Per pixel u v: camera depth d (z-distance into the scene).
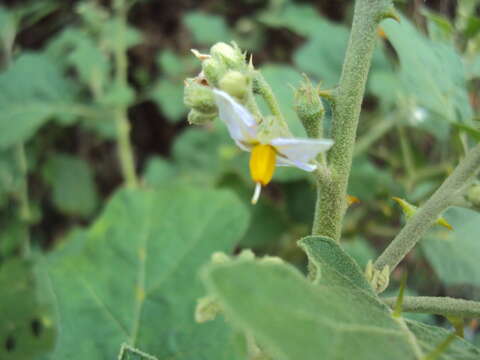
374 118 0.19
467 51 0.13
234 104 0.07
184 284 0.10
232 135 0.07
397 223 0.18
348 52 0.08
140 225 0.11
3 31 0.23
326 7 0.26
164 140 0.26
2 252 0.19
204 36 0.24
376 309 0.06
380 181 0.17
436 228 0.12
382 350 0.05
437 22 0.10
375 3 0.07
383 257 0.08
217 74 0.08
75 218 0.23
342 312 0.05
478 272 0.12
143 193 0.12
